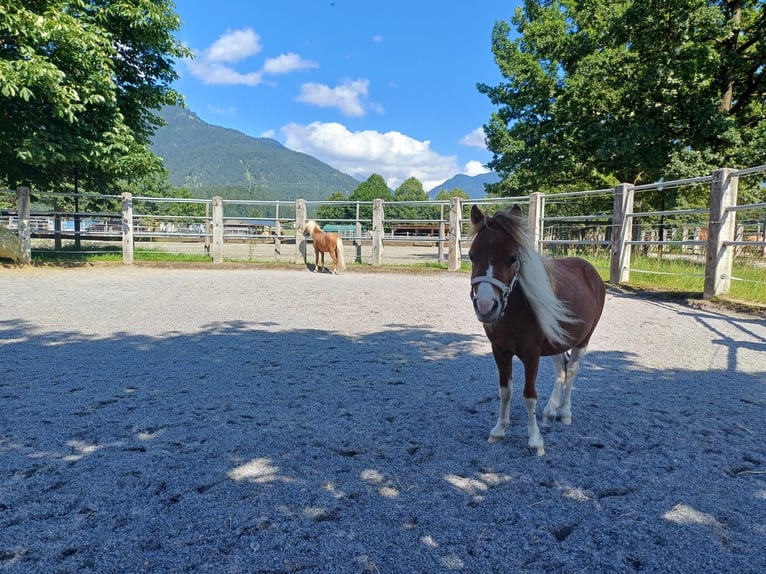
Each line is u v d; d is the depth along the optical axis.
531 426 3.10
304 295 9.93
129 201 15.07
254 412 3.71
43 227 27.59
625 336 6.44
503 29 23.11
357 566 2.02
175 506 2.44
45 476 2.71
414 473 2.82
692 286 10.23
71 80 12.05
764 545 2.20
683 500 2.57
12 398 3.89
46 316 7.21
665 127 16.02
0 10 10.44
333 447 3.14
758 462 3.00
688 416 3.74
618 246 11.19
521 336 2.93
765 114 16.94
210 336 6.22
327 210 73.81
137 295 9.41
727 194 8.53
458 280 13.18
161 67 16.19
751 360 5.32
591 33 18.23
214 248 15.68
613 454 3.11
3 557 2.04
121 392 4.09
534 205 13.45
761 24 15.51
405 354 5.51
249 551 2.10
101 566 2.00
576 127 18.22
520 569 2.02
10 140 12.18
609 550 2.15
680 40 14.59
